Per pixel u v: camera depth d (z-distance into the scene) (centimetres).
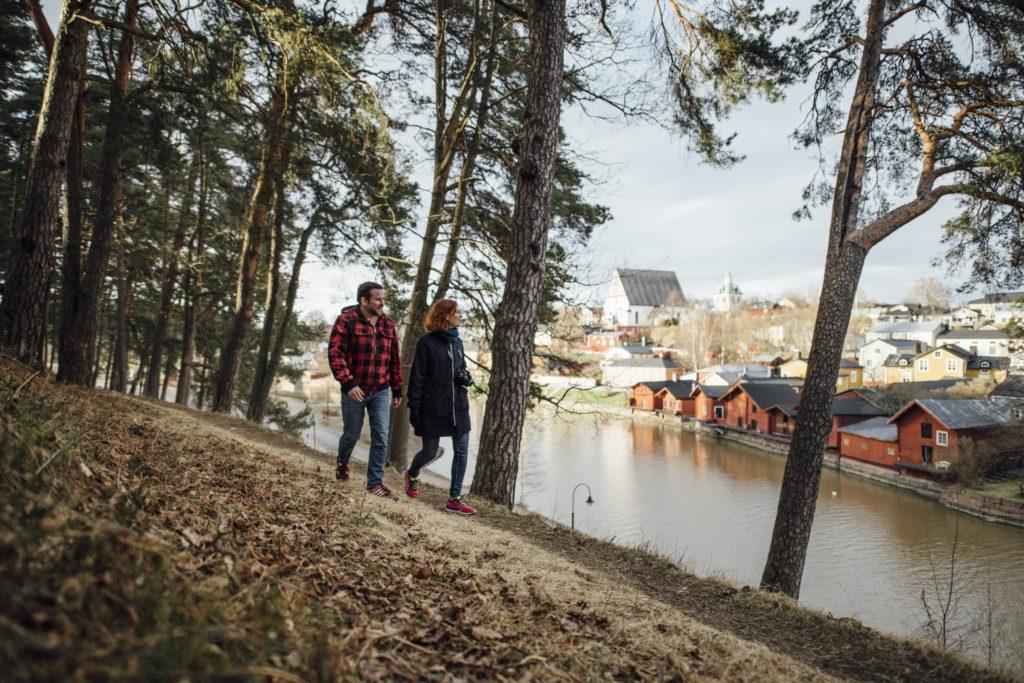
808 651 384
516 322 697
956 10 832
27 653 108
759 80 883
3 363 502
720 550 2303
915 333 9238
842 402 4519
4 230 1525
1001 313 8325
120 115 1089
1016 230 832
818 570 2094
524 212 690
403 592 255
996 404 3259
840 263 872
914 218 849
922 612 1670
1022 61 798
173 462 369
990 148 833
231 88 966
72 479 220
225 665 129
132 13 1027
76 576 139
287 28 859
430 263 1221
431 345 507
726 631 388
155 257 1969
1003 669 380
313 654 151
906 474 3397
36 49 1488
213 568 194
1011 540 2305
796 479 859
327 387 7225
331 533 318
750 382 5194
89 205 1525
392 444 1209
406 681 170
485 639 225
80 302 1030
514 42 1087
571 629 269
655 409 6606
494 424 702
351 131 1130
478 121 1211
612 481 3400
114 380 1573
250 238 1410
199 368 2997
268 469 488
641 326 12794
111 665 112
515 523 601
